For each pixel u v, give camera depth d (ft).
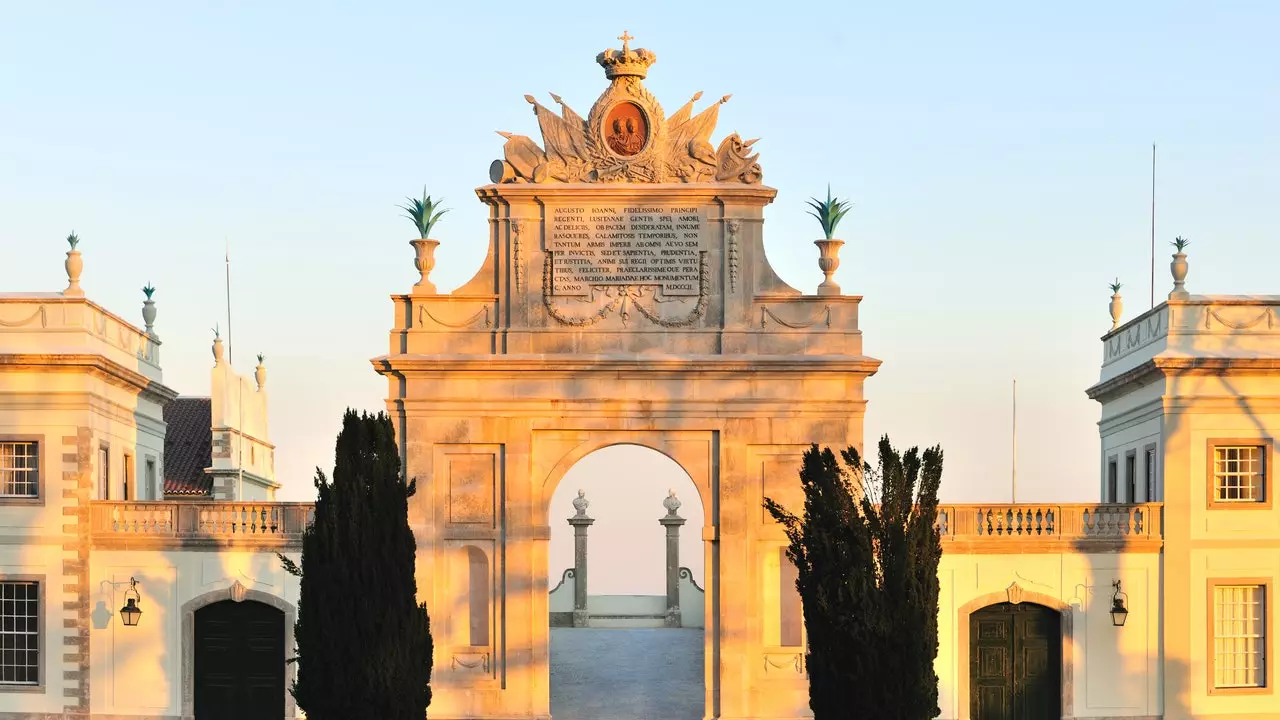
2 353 179.52
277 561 181.37
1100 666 181.47
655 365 176.45
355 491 156.76
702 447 177.68
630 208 179.11
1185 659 181.27
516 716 176.55
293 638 181.06
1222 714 181.16
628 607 237.86
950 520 181.78
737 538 176.65
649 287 178.81
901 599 152.66
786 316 178.29
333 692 154.92
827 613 152.97
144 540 181.78
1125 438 196.95
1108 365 203.31
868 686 151.94
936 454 157.28
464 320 179.11
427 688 159.02
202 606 181.68
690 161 179.83
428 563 177.06
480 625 178.40
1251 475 182.91
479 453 178.09
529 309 178.60
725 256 178.70
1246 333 182.60
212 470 233.35
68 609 180.96
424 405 177.27
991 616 182.29
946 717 180.45
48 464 181.37
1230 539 182.19
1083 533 181.98
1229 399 182.09
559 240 179.01
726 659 176.35
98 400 184.75
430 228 180.24
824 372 177.06
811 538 154.71
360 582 155.63
